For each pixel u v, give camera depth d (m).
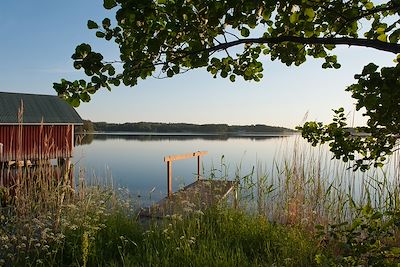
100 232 5.32
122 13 1.62
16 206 5.36
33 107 19.42
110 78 1.78
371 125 1.98
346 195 5.04
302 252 4.44
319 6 1.89
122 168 25.81
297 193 5.73
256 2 1.65
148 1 1.61
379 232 1.77
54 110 20.00
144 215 6.77
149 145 63.44
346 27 2.06
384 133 2.08
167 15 1.84
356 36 2.10
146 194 13.80
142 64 1.86
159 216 6.56
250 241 5.34
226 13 1.71
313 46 2.29
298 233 5.01
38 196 5.84
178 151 45.75
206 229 5.53
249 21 1.79
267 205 6.27
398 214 1.75
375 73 1.42
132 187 16.64
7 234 4.97
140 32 1.75
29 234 4.88
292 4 1.80
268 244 4.89
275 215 6.08
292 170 5.84
